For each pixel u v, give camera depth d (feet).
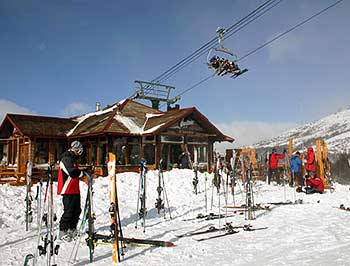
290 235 23.09
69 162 23.98
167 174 56.03
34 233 26.30
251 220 29.45
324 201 40.06
